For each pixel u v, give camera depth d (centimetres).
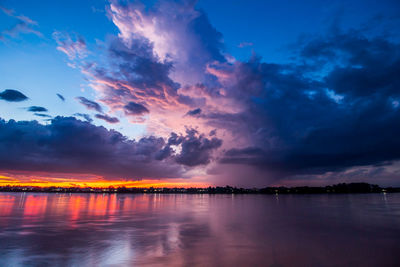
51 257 1276
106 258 1267
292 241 1659
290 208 4516
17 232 1925
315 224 2439
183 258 1270
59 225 2300
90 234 1881
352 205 5234
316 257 1282
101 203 5944
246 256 1305
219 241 1664
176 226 2316
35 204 5047
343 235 1870
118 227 2223
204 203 6506
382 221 2636
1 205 4631
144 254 1345
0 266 1136
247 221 2681
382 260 1227
